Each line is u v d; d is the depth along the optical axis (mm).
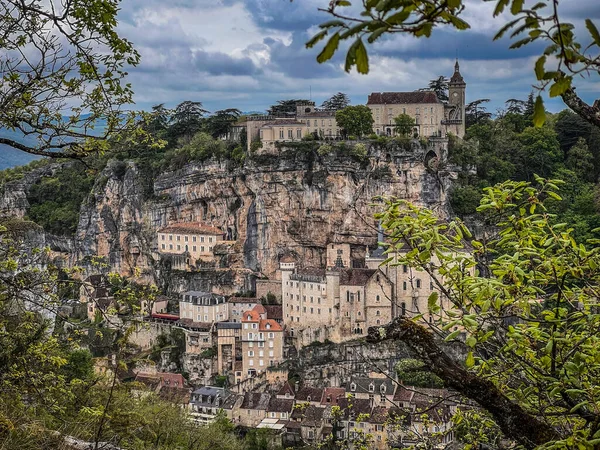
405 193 185500
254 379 158125
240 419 134875
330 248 183875
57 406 29438
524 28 10914
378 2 10352
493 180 197250
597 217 157250
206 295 176250
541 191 21859
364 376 132125
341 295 161750
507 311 20984
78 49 25172
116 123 26656
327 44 10422
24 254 29844
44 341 30328
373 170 185500
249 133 196875
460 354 121375
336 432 109312
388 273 160125
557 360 19734
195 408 137750
